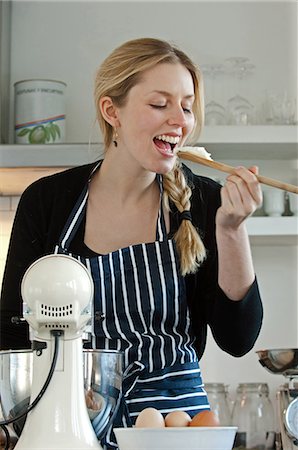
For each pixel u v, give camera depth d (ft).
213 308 6.22
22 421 4.76
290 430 5.53
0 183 13.16
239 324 5.90
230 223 5.60
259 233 12.82
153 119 5.92
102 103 6.28
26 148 12.56
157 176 6.49
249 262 5.78
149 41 6.14
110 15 14.51
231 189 5.52
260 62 14.42
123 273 6.18
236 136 12.98
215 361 13.71
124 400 5.78
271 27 14.51
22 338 6.40
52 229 6.48
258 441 12.51
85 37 14.46
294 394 5.73
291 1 14.55
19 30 14.48
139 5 14.52
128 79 6.06
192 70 6.25
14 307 6.44
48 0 14.53
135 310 6.13
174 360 5.92
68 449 4.53
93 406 4.78
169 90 5.92
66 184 6.65
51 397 4.62
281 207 13.04
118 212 6.44
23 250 6.55
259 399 12.66
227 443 4.43
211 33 14.48
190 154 5.98
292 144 13.07
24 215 6.64
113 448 5.27
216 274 6.33
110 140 6.42
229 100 13.46
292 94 14.35
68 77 14.34
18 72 14.38
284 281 13.98
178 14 14.51
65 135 13.64
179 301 6.18
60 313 4.58
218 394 12.60
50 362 4.66
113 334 6.06
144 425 4.68
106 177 6.44
